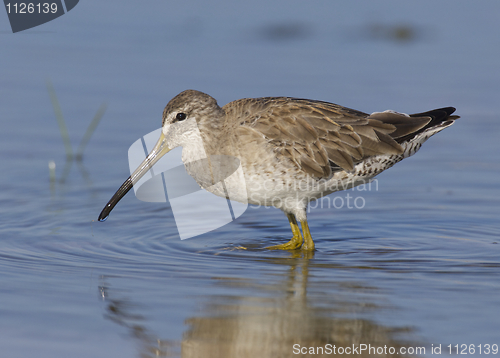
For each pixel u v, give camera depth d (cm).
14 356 716
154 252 1113
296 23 2639
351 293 912
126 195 1430
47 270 990
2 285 919
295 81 2034
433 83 2075
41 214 1284
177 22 2605
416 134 1211
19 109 1844
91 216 1288
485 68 2230
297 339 772
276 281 962
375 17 2700
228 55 2319
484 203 1393
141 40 2427
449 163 1622
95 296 885
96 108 1855
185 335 777
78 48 2319
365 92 1962
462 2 2870
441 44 2492
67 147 1612
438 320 820
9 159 1575
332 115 1179
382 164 1195
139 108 1847
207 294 899
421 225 1291
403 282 962
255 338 774
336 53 2392
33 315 821
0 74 2066
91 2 2709
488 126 1809
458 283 959
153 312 838
